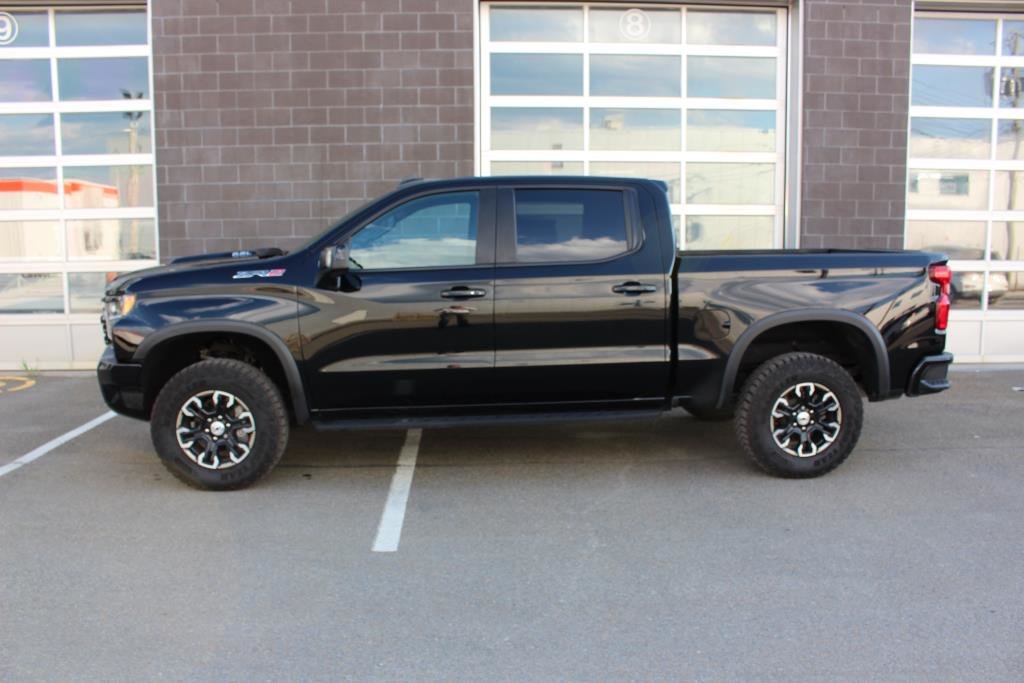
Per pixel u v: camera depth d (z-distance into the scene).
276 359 4.95
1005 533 4.15
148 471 5.31
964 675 2.83
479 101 8.84
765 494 4.79
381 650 3.02
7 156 9.12
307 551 3.96
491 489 4.92
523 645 3.05
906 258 5.11
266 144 8.62
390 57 8.59
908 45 8.93
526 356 4.85
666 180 9.22
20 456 5.66
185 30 8.55
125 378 4.77
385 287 4.78
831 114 8.92
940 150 9.43
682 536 4.14
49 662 2.94
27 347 9.22
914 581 3.58
